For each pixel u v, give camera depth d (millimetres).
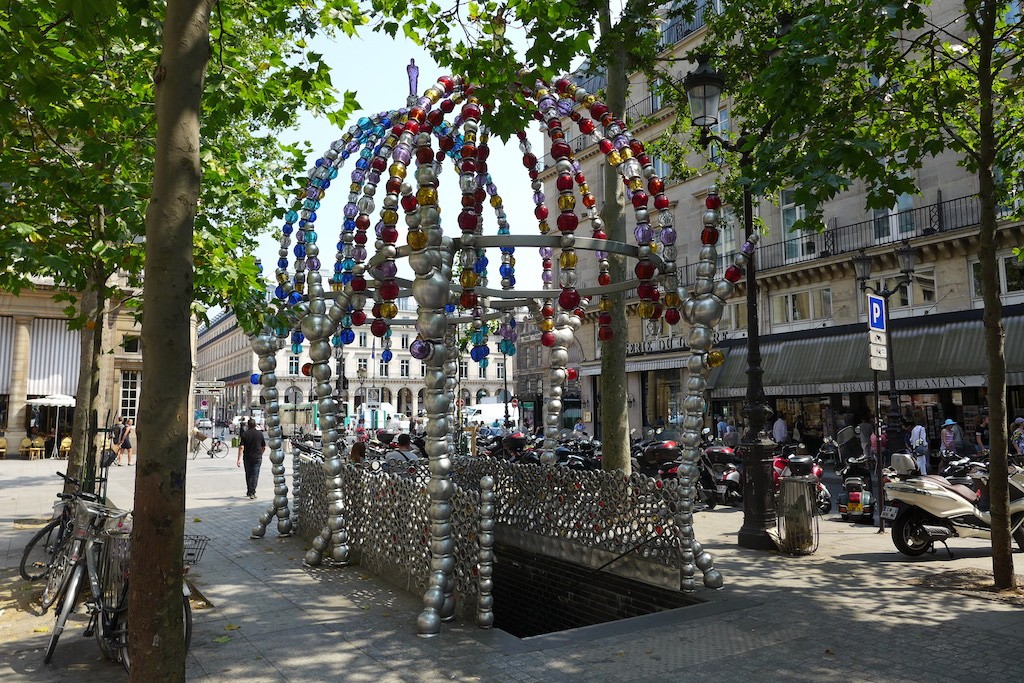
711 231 6324
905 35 18484
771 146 6422
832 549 8102
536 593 7836
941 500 7484
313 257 7941
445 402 5621
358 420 40625
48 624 5688
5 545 9180
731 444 19609
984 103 6387
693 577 5953
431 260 5512
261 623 5375
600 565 6938
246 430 14133
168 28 2984
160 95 2955
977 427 18859
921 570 6957
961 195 19297
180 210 2918
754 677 4125
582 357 32125
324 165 7879
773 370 23438
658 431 17859
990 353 6215
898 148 7230
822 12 6500
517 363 40969
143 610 2779
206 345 119375
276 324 8438
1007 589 6031
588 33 5754
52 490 15672
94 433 7320
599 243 5793
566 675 4215
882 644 4668
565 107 6426
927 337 19516
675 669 4270
